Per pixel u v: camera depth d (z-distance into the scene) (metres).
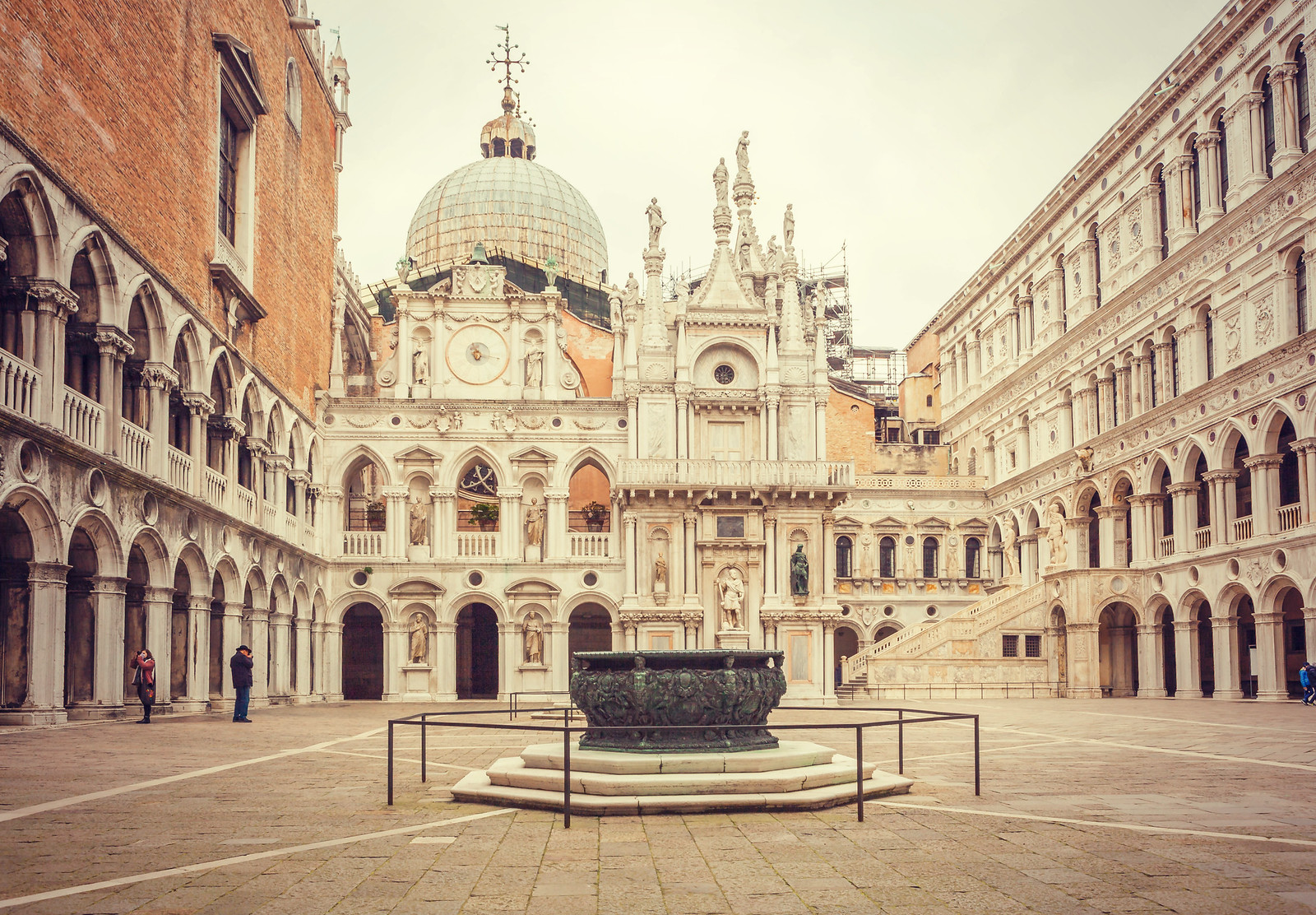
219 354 38.12
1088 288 58.59
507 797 15.14
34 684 26.98
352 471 56.62
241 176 42.00
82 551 30.75
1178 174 50.25
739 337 57.50
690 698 16.12
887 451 76.94
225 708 39.16
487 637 60.12
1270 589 43.41
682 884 10.54
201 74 37.03
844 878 10.76
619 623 54.53
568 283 74.44
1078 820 13.97
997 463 69.62
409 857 11.73
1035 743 25.73
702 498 54.59
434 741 27.00
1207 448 47.62
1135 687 55.25
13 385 25.44
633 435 55.53
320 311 54.00
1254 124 44.97
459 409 55.22
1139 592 53.09
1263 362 43.34
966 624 55.91
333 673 53.53
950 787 17.28
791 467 55.06
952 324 79.25
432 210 75.88
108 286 30.06
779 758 15.86
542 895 10.09
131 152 31.66
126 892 10.11
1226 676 46.44
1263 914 9.39
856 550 67.69
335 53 58.28
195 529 36.03
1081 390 58.78
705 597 54.72
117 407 30.61
